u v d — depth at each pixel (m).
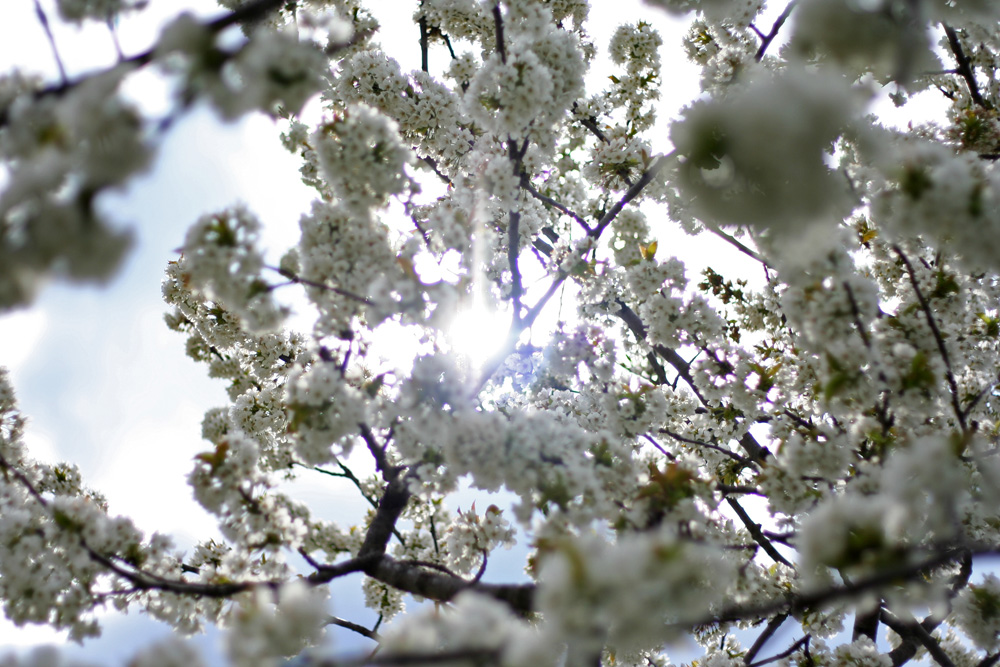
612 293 5.23
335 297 3.35
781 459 3.69
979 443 3.26
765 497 4.05
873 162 2.17
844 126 1.71
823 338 3.14
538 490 3.06
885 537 1.94
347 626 4.16
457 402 3.21
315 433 3.21
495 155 4.68
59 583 3.31
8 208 1.42
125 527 3.44
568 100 4.03
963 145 4.81
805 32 1.97
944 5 2.03
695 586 2.04
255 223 2.88
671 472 3.12
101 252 1.45
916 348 3.47
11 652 1.95
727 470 5.36
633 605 1.53
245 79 1.68
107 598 3.40
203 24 1.62
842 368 3.10
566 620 1.55
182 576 3.79
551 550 2.76
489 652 1.74
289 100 1.79
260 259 2.88
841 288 2.97
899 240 4.08
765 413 4.57
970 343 4.55
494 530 4.16
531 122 4.00
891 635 6.43
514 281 4.48
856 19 1.93
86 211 1.45
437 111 5.42
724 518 4.77
